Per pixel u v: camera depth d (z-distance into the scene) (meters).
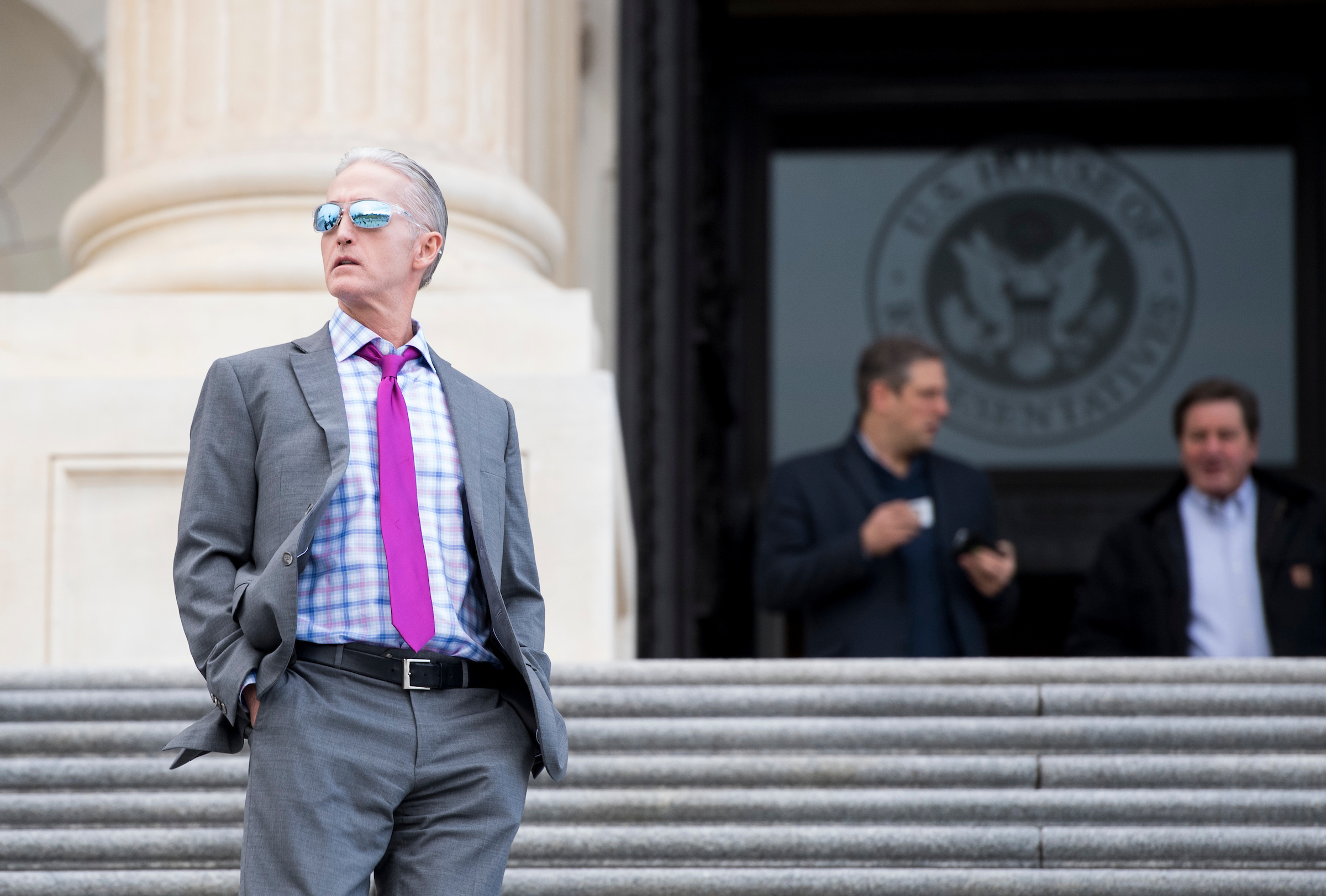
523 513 5.86
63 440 10.49
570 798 7.80
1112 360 19.69
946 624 11.34
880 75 20.09
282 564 5.19
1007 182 19.98
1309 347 19.48
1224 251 19.77
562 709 8.25
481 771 5.39
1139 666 8.46
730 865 7.63
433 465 5.59
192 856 7.54
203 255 11.28
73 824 7.71
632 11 16.66
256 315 10.95
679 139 16.53
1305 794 7.71
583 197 16.89
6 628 10.30
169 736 8.03
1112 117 20.03
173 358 10.89
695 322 16.38
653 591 15.63
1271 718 8.08
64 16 17.73
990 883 7.45
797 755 8.05
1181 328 19.69
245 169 11.51
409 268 5.77
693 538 15.91
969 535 11.17
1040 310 19.77
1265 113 19.97
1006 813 7.74
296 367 5.59
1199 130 20.00
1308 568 11.45
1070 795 7.75
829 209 19.97
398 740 5.28
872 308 19.80
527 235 12.27
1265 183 19.86
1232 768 7.86
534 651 5.66
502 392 10.55
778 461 19.53
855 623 11.23
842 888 7.47
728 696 8.29
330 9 11.84
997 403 19.66
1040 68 20.06
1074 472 19.47
